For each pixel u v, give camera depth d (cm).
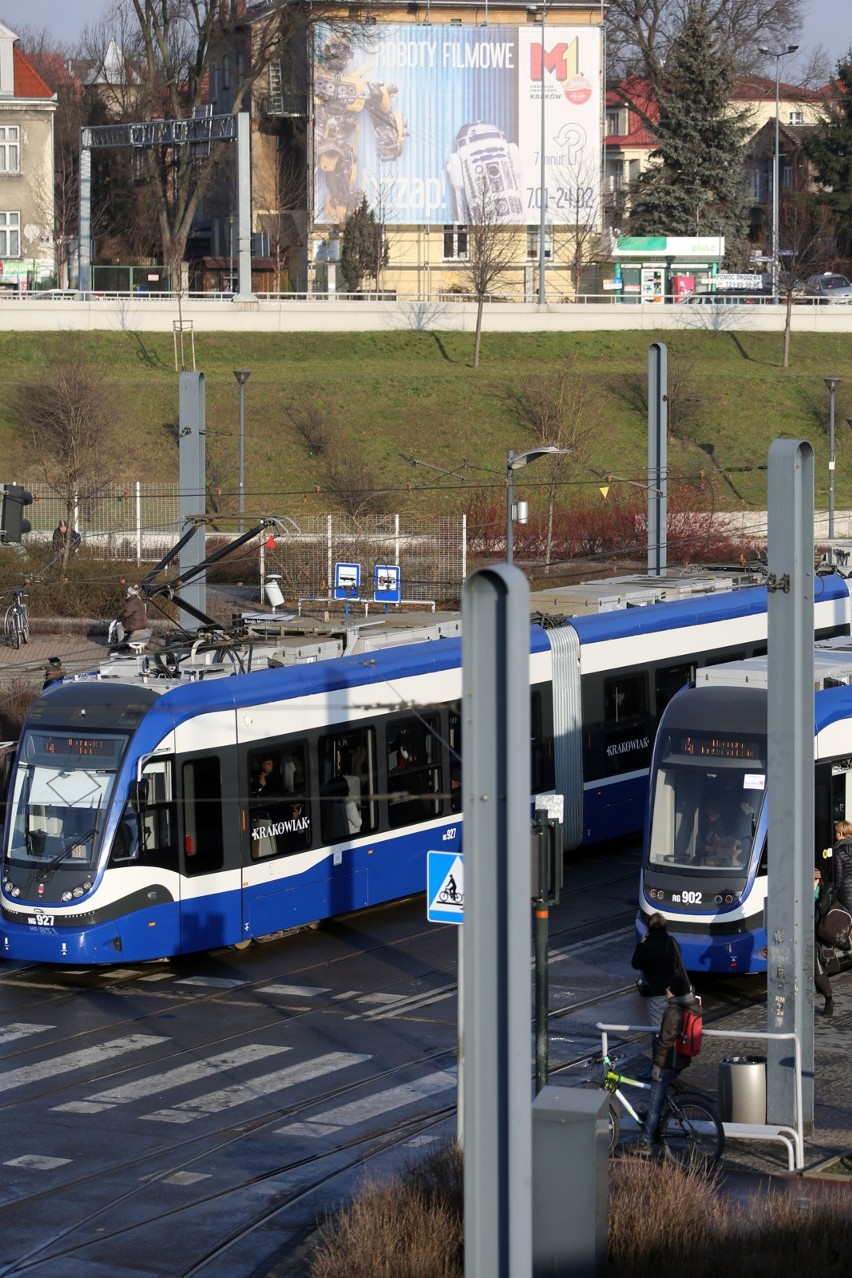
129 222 17675
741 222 17350
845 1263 2159
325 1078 3228
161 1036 3525
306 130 16162
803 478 2858
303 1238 2445
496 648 1598
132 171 17162
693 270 16012
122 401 12669
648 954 2727
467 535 10131
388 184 16038
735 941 3731
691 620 5562
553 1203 2105
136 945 3916
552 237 16362
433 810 4681
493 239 14788
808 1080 2873
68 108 18838
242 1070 3284
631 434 13012
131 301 14138
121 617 8138
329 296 15112
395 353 14388
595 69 16088
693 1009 2694
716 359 14688
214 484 11569
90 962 3862
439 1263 2178
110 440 11950
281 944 4312
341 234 16050
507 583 1577
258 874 4162
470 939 1614
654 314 15075
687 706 3991
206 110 16600
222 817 4091
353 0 14750
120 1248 2428
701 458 12788
